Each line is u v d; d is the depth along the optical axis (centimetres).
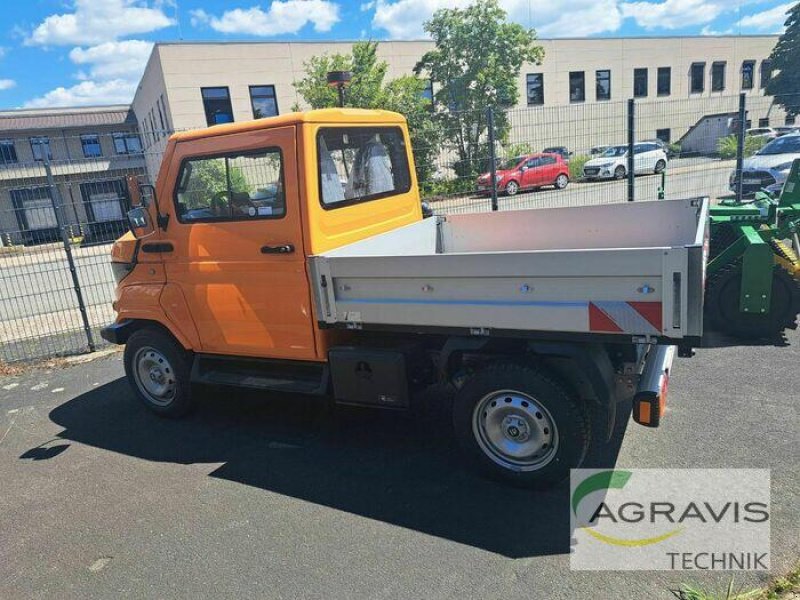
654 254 278
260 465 412
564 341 320
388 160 481
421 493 359
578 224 495
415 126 895
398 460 402
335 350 394
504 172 945
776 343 548
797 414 408
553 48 3478
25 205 759
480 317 331
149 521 354
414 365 378
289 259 398
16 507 385
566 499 339
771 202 595
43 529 356
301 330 408
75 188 752
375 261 351
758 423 400
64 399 583
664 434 397
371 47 2123
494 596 268
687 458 366
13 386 636
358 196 439
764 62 4147
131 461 435
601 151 1170
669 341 286
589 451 384
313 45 2797
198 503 369
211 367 478
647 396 315
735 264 565
